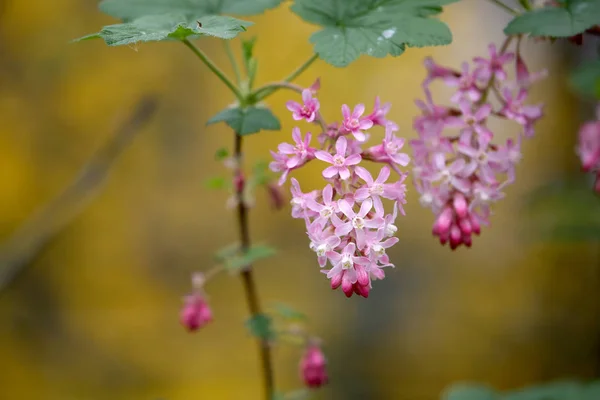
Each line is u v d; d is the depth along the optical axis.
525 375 5.66
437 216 2.23
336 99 5.46
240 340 5.75
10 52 5.57
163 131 5.64
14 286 5.62
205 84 5.60
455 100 2.23
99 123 5.62
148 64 5.59
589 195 4.57
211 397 5.65
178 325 5.74
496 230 5.70
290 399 2.95
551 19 2.21
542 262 5.70
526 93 2.26
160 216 5.73
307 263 5.73
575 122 5.56
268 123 2.22
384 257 1.76
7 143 5.61
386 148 1.93
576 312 5.66
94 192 5.19
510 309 5.72
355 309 5.74
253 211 5.63
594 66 3.47
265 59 5.49
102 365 5.68
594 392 3.15
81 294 5.74
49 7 5.53
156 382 5.68
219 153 2.58
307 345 2.95
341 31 2.24
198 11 2.53
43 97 5.61
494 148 2.24
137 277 5.77
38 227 5.07
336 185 1.85
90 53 5.57
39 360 5.63
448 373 5.66
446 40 2.17
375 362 5.67
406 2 2.30
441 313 5.73
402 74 5.43
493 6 5.36
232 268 2.67
